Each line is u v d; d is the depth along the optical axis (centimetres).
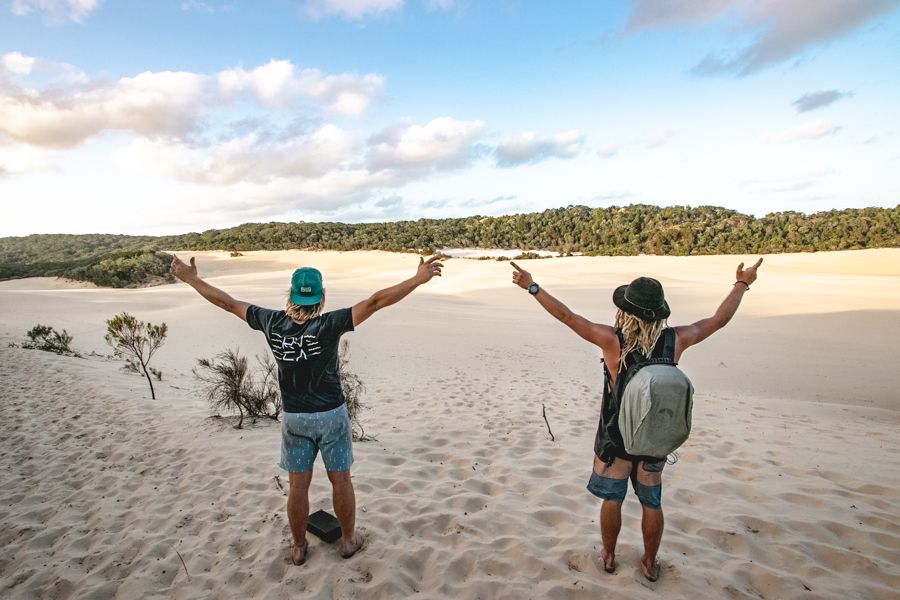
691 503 389
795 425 649
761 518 355
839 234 8612
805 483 424
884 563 300
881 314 2039
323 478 439
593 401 789
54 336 1441
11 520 390
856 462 480
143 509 399
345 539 312
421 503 387
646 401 236
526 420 650
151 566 317
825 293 2919
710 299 2925
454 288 4188
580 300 3148
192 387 892
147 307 2731
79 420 647
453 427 615
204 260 10250
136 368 998
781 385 1040
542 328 1958
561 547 320
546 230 12862
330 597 277
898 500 387
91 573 316
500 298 3341
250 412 646
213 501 404
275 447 523
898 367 1160
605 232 11406
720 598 268
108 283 6438
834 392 972
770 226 9375
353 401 634
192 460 495
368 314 275
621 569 293
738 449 523
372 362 1221
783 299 2703
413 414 689
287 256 10662
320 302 285
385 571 296
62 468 495
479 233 13500
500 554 314
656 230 10375
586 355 1410
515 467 470
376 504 387
